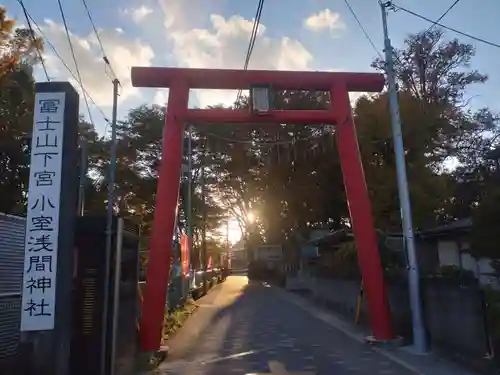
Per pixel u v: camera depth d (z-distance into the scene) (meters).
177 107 12.88
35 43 11.80
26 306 6.81
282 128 33.69
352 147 13.36
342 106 13.46
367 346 12.62
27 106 18.86
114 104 10.59
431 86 27.69
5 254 8.94
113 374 7.51
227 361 11.00
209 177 41.91
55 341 6.76
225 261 80.62
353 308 19.41
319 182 30.25
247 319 19.61
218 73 13.09
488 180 11.32
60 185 7.07
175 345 13.26
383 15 13.24
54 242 6.94
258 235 57.53
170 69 13.07
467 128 26.03
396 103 13.00
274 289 42.75
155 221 12.27
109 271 7.67
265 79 13.18
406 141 22.78
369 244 13.06
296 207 35.62
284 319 19.50
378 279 12.91
